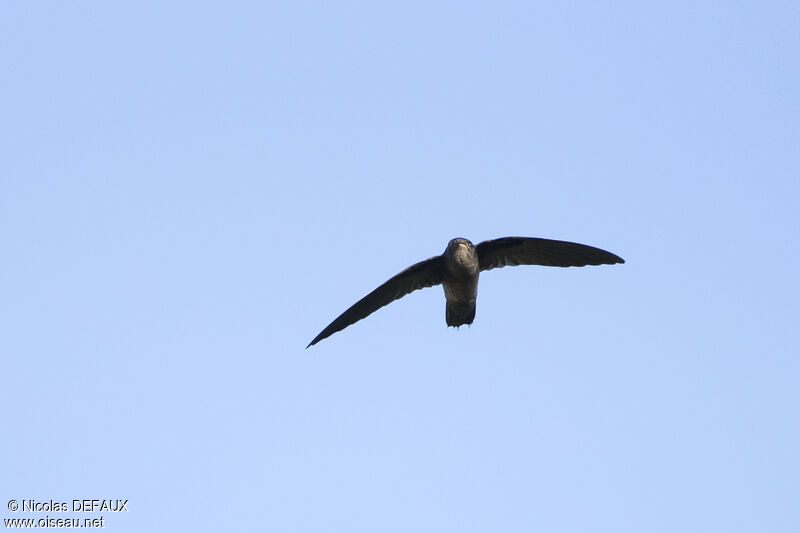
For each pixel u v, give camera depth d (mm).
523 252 16094
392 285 16234
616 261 15961
